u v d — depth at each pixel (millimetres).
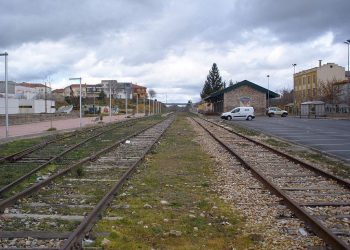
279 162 15812
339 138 27297
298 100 108500
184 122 54750
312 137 28406
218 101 94438
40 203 9055
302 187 11023
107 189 10602
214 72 150125
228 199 9664
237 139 26984
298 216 8039
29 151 18641
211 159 16688
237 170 13852
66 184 11195
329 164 15602
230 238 6902
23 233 6922
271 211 8516
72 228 7238
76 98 112688
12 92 86062
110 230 7137
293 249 6344
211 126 43500
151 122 54219
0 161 15305
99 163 15180
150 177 12430
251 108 63938
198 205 9094
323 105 71750
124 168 14023
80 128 38469
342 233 7000
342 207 8883
